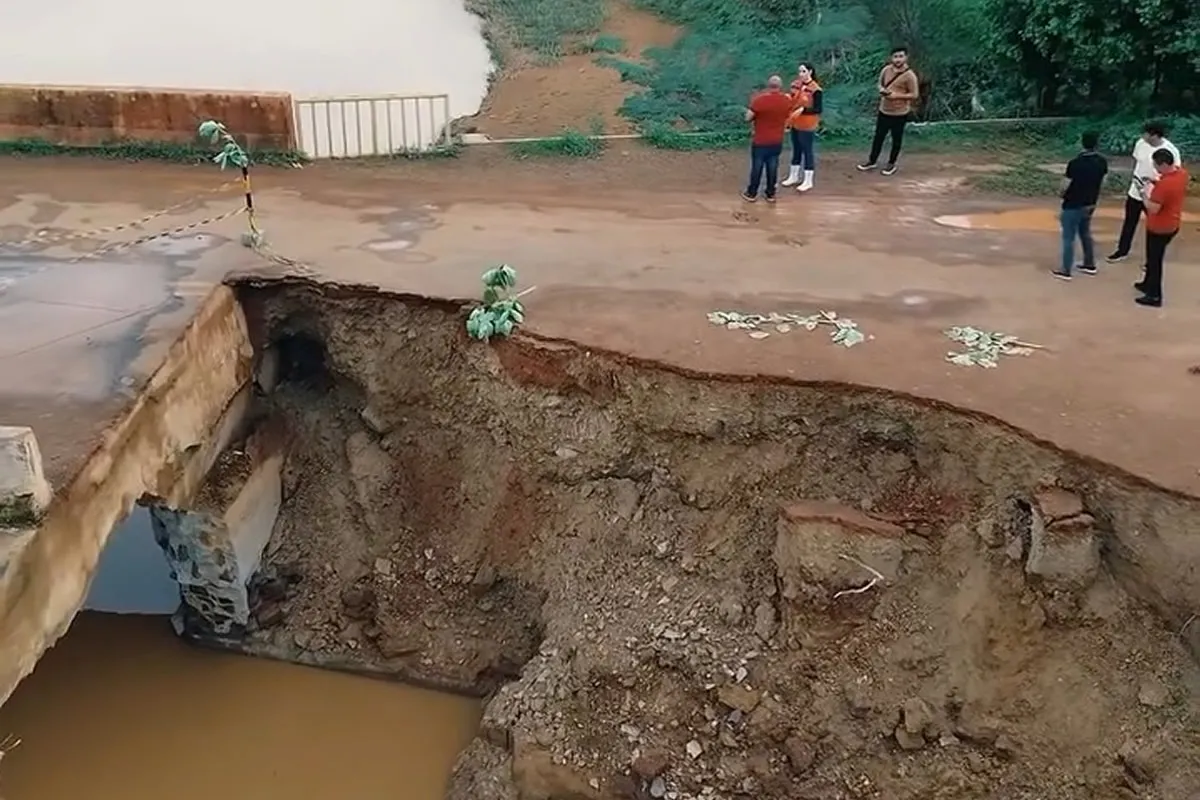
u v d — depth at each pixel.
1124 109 18.94
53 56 24.45
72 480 8.85
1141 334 12.05
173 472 11.11
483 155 18.70
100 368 10.67
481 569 12.42
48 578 8.48
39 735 11.81
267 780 11.39
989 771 9.98
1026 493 10.10
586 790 10.59
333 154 18.45
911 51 21.48
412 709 12.12
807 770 10.34
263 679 12.48
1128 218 13.82
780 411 11.14
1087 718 9.66
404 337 12.70
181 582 12.65
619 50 24.50
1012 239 14.94
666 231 15.12
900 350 11.59
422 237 14.61
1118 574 9.77
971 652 10.09
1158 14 17.11
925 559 10.45
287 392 13.61
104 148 18.12
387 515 12.88
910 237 15.00
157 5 27.61
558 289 13.02
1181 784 9.25
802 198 16.67
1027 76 19.52
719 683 10.66
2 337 11.26
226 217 15.18
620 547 11.73
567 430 11.90
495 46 24.97
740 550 11.29
